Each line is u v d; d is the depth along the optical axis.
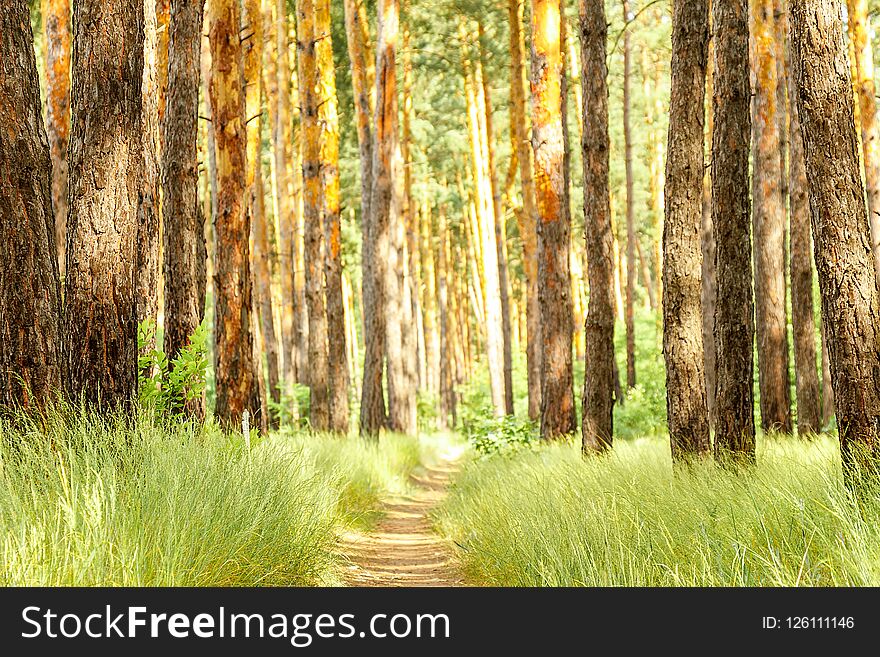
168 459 6.15
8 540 4.26
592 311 12.66
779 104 16.50
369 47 28.59
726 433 8.75
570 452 13.21
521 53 24.56
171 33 10.37
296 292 26.97
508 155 37.84
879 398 6.25
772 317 15.07
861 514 5.51
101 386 6.69
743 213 8.92
